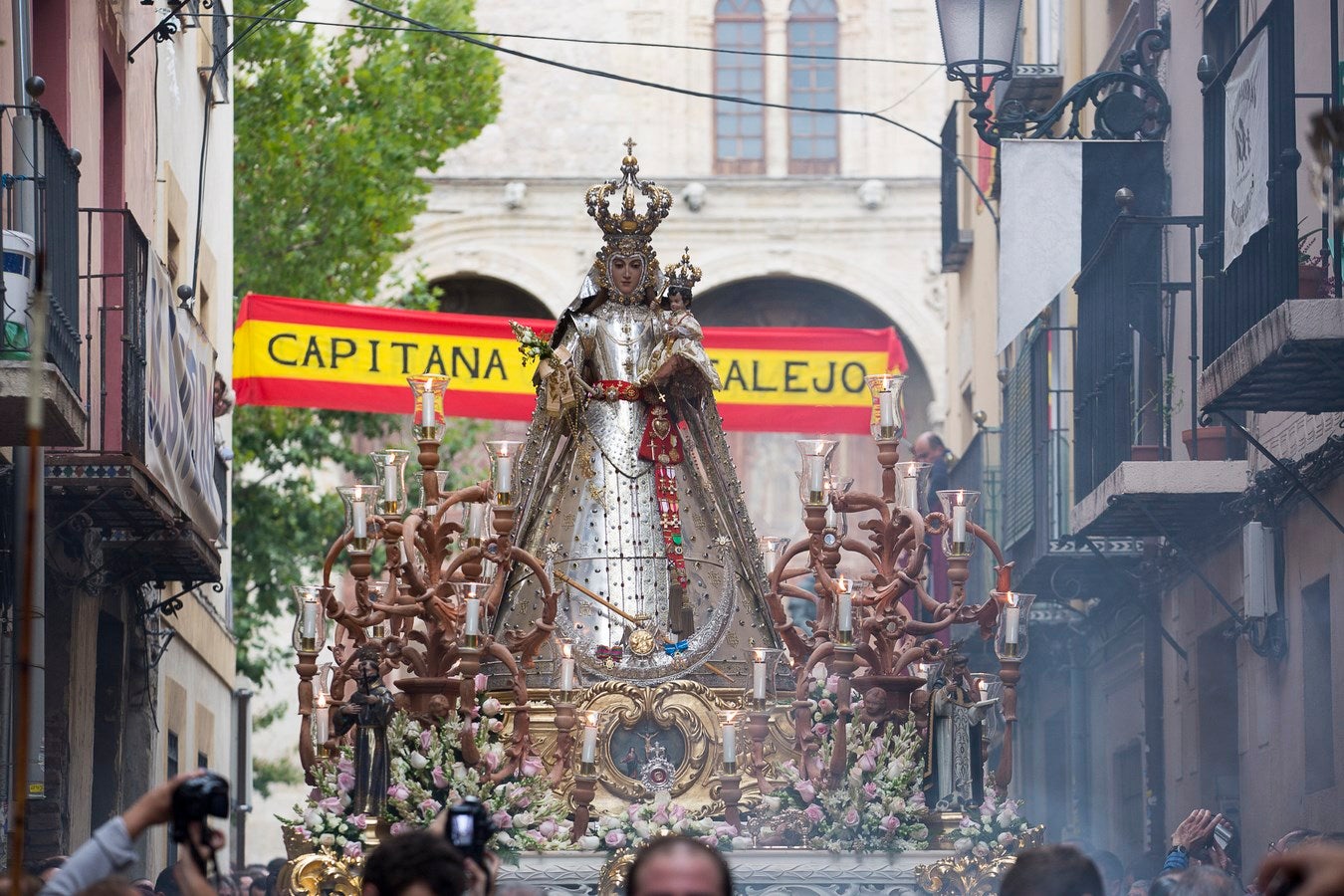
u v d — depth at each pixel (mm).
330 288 50344
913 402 79688
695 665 21703
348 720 19766
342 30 54500
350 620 20109
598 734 20875
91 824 30016
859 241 78500
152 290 25312
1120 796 37344
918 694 20812
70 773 27000
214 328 41344
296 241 49875
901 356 38875
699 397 22688
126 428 23734
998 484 44750
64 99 25953
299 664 20922
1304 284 21250
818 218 78438
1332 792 23156
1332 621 23328
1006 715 20500
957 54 28672
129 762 32406
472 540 19969
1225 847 20547
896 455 20625
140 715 32562
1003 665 20547
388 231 50969
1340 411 22250
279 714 65812
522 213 77562
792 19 79750
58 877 9680
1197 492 27031
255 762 68062
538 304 78875
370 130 51000
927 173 79062
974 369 53938
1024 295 30375
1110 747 38344
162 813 9898
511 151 78625
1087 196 30625
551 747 20781
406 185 52219
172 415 27016
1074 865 10445
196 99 38375
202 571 31344
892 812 20016
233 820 51281
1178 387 30469
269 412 51750
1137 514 28281
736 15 79625
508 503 20047
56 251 21281
